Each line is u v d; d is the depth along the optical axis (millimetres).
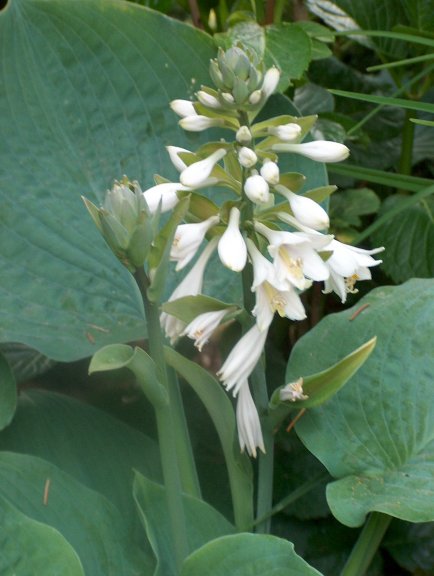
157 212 668
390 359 788
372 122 1105
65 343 812
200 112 717
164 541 743
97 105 890
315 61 1120
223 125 718
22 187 864
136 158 887
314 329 811
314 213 693
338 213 993
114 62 891
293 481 889
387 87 1127
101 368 661
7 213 854
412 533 891
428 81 1024
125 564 733
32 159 872
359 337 799
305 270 687
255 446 733
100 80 892
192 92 894
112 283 850
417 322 795
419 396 775
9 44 887
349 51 1214
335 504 731
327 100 1054
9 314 823
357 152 1088
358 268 723
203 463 893
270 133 710
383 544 897
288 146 717
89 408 850
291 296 693
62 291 839
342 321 809
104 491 804
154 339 684
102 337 820
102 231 660
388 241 986
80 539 732
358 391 784
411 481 742
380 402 778
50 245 852
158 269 667
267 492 777
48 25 887
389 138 1104
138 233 653
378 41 1044
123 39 889
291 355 802
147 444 837
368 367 789
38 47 888
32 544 680
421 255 974
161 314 735
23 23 886
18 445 814
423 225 979
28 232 853
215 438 910
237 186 720
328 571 872
